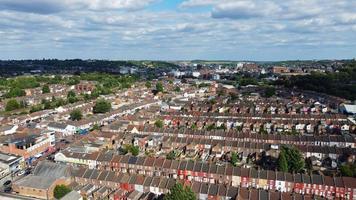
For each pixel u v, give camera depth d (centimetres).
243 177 12350
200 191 10950
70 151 15300
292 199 10144
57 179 11731
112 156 14375
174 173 13188
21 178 12275
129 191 11438
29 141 15900
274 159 15300
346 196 11275
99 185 12144
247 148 16375
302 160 13850
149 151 16812
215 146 16550
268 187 12075
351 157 14900
